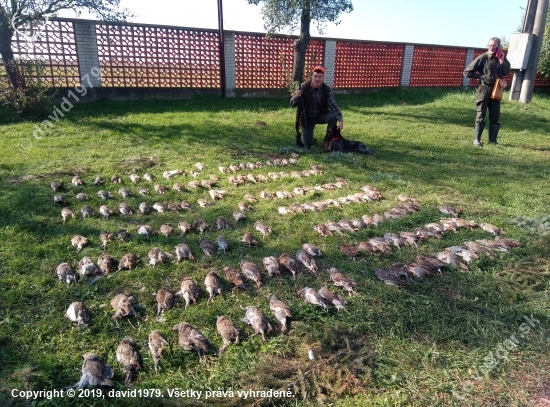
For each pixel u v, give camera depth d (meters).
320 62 17.56
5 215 5.57
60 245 4.93
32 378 3.04
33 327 3.59
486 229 5.76
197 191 6.86
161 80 14.16
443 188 7.31
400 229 5.75
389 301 4.10
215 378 3.15
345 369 3.21
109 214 5.78
